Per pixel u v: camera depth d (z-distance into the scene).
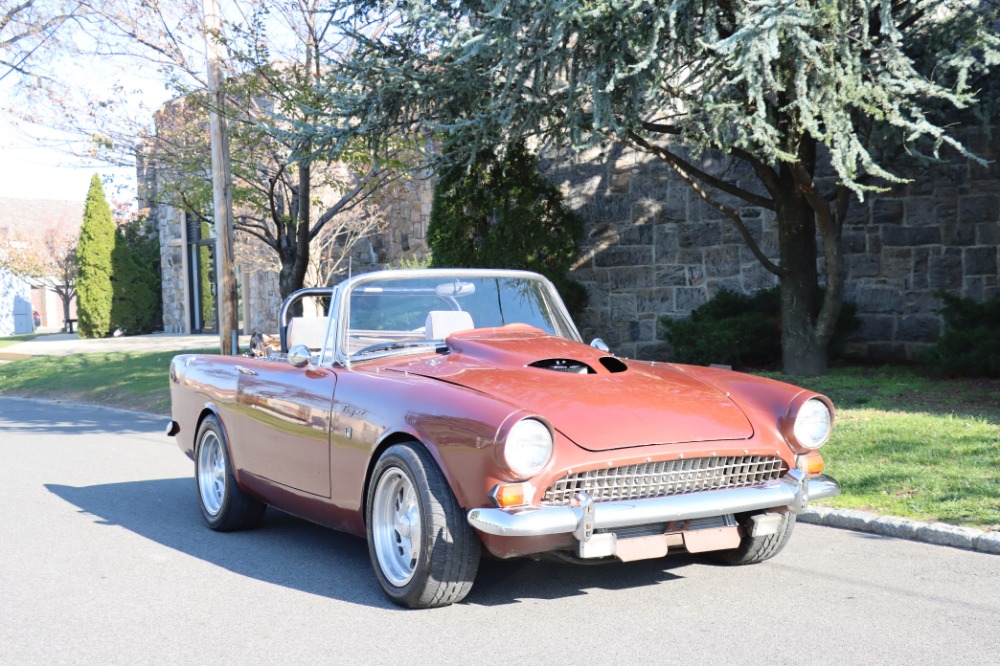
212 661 3.75
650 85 8.66
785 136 10.00
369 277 5.23
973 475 6.38
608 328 15.27
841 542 5.50
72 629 4.19
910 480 6.38
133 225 34.06
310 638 3.98
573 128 9.16
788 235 11.85
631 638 3.88
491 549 4.00
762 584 4.65
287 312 6.12
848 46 8.48
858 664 3.55
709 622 4.07
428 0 9.67
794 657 3.63
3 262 42.19
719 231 14.48
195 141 15.54
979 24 9.57
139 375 17.41
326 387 4.90
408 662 3.66
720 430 4.30
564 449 3.93
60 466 9.03
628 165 15.01
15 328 51.19
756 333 12.95
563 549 4.01
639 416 4.22
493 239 14.33
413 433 4.19
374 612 4.32
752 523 4.44
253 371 5.70
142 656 3.83
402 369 4.77
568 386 4.41
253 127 12.96
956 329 11.61
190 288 30.06
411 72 9.59
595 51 8.60
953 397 9.83
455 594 4.21
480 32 8.81
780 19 7.40
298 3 12.75
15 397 17.48
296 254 14.55
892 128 9.73
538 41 8.77
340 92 10.30
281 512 6.88
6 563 5.38
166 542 5.86
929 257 13.13
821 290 13.62
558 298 5.85
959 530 5.35
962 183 12.84
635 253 15.05
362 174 14.05
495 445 3.80
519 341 5.04
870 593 4.48
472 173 13.44
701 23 8.52
